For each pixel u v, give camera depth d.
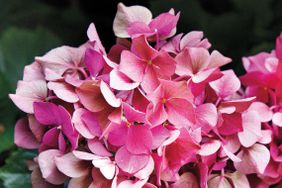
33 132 0.48
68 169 0.45
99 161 0.44
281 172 0.49
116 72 0.46
